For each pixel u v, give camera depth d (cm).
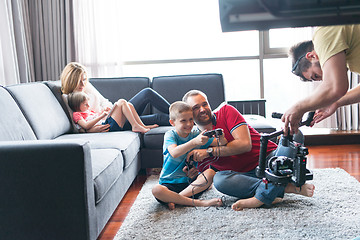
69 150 179
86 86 373
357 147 424
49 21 459
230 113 250
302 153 153
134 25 488
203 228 213
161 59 483
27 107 275
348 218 219
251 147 248
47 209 183
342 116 453
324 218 220
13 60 407
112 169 232
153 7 485
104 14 459
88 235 184
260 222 217
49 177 181
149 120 370
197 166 263
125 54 478
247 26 60
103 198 216
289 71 483
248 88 499
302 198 256
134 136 324
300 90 455
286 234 200
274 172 161
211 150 241
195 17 487
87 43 462
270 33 478
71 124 350
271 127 327
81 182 181
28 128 255
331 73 135
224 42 491
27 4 454
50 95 330
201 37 491
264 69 490
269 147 258
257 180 241
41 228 184
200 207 248
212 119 251
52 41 462
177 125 250
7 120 234
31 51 456
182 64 496
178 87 405
